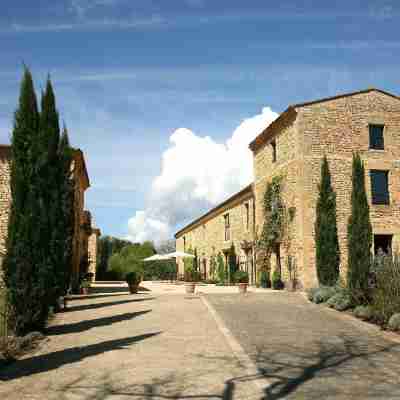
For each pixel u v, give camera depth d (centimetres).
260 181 2447
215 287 2575
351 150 2050
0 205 1802
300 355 832
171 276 4341
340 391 620
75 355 815
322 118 2044
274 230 2158
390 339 990
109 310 1421
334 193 1812
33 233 1033
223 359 781
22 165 1058
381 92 2138
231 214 2997
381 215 2041
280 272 2141
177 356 802
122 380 659
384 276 1230
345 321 1227
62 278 1328
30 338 936
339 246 1956
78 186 2383
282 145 2166
